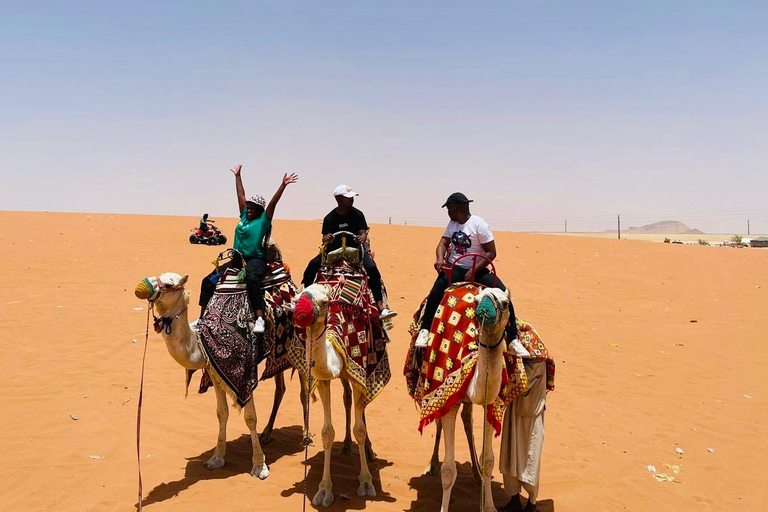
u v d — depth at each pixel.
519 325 6.86
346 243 7.83
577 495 7.60
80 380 11.08
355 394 7.21
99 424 9.20
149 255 24.92
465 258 7.09
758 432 10.02
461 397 6.25
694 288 22.97
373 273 7.91
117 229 32.34
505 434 6.82
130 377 11.48
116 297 17.80
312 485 7.43
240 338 7.56
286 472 7.77
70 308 16.14
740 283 24.05
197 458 8.17
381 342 7.61
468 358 6.21
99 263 22.91
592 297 21.09
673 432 9.94
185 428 9.23
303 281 8.25
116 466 7.82
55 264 22.31
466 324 6.45
